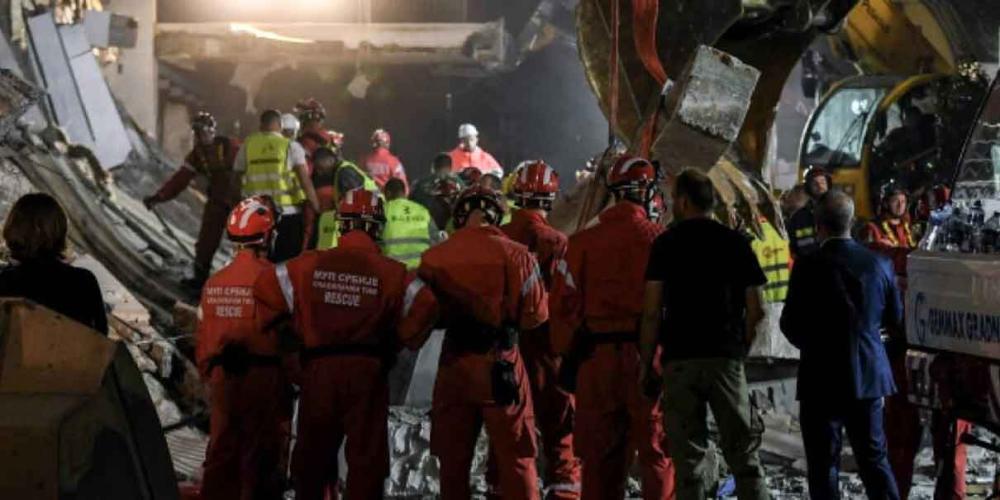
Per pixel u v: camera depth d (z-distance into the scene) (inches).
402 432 501.7
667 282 352.5
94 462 168.9
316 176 711.1
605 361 370.9
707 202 356.2
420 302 356.8
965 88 991.6
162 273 752.3
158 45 1551.4
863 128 990.4
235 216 377.7
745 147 637.3
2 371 175.0
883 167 984.3
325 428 358.9
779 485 474.6
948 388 342.3
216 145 740.0
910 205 799.7
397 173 914.7
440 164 802.8
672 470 373.1
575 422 377.7
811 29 633.0
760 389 567.5
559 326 372.5
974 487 466.3
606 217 374.0
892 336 389.7
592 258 370.9
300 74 1715.1
